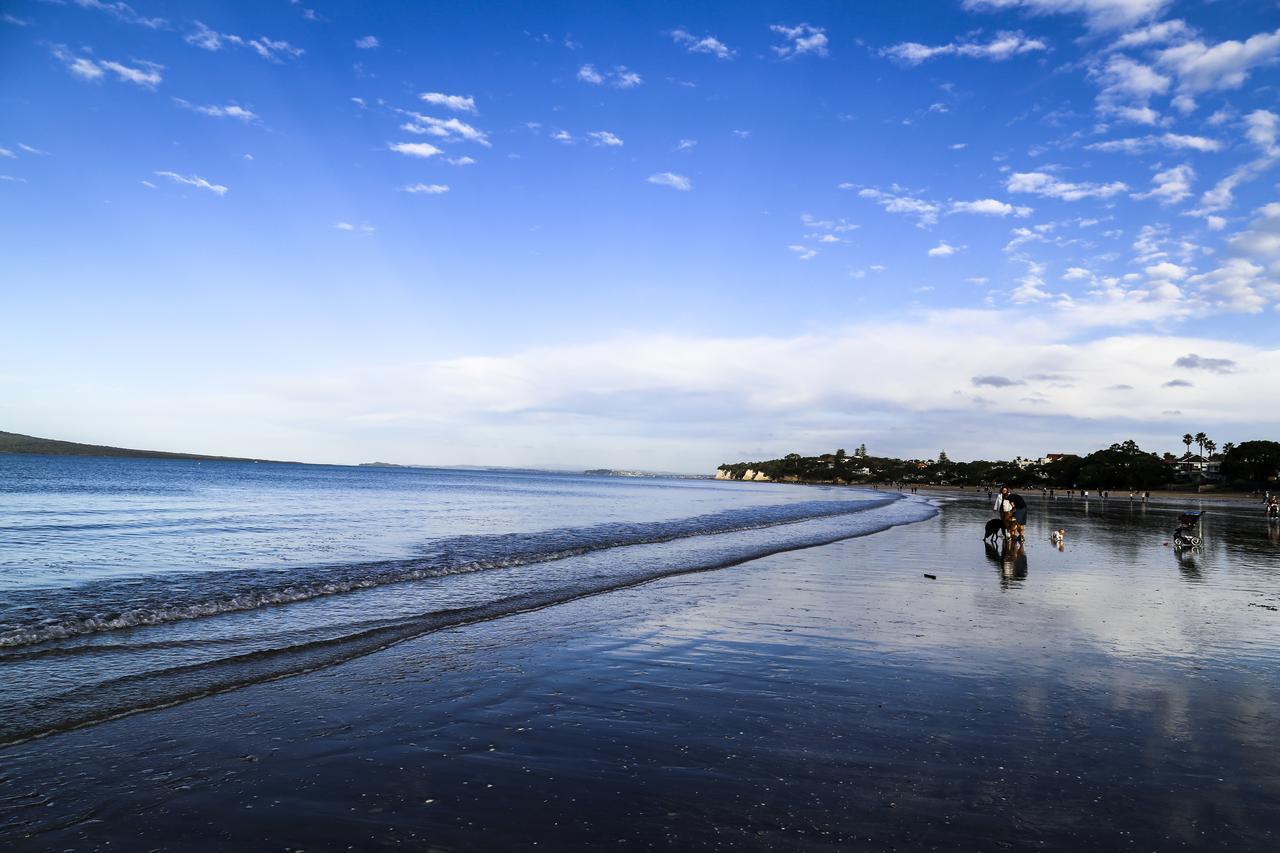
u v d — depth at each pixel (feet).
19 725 19.74
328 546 69.26
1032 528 110.63
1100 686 24.26
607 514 140.97
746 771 17.04
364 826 14.20
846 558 65.67
